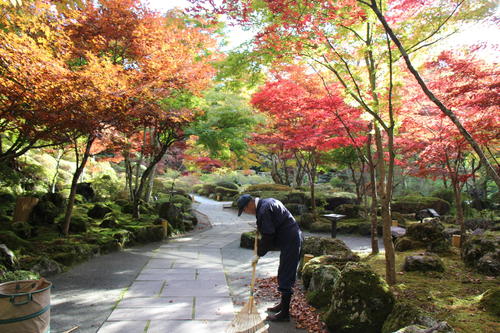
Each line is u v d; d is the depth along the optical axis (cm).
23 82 452
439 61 606
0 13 474
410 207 1452
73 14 569
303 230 1209
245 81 722
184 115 805
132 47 730
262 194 1588
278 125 1230
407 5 449
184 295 442
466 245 562
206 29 904
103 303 407
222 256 715
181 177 2295
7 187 987
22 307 254
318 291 413
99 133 621
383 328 305
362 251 789
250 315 307
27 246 598
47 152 1334
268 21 497
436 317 330
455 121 272
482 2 403
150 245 834
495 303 349
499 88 549
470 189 1684
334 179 2294
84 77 502
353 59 611
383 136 1029
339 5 424
